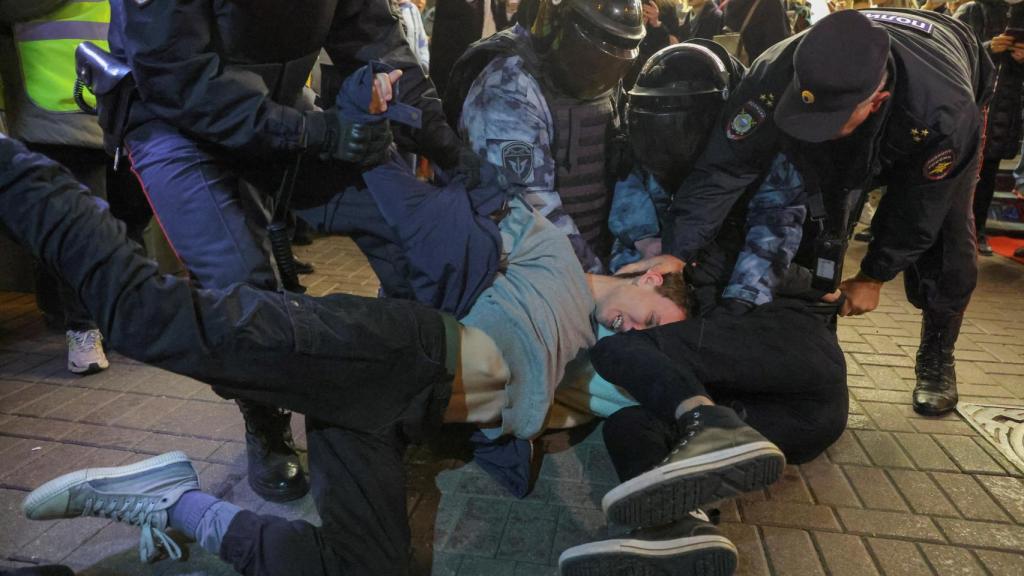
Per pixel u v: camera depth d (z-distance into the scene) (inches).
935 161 83.6
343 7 76.6
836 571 72.2
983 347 135.9
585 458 92.9
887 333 142.0
